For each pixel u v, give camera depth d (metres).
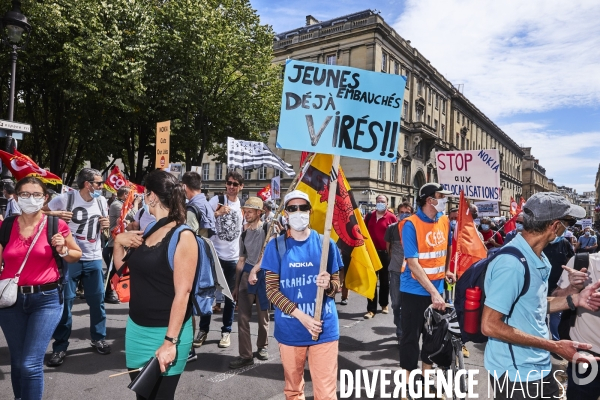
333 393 2.83
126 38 18.33
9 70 16.39
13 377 3.13
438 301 3.49
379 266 4.80
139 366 2.42
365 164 35.78
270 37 23.81
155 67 19.89
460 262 4.55
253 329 6.08
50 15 15.11
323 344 2.81
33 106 19.62
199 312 2.48
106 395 3.76
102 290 4.84
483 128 65.19
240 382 4.14
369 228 7.54
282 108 3.25
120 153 22.95
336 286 2.90
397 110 3.37
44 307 3.14
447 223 4.14
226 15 23.02
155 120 21.44
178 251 2.35
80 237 4.61
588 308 2.40
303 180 4.64
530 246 2.18
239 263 4.59
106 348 4.79
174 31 19.83
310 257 2.89
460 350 3.51
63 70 16.50
